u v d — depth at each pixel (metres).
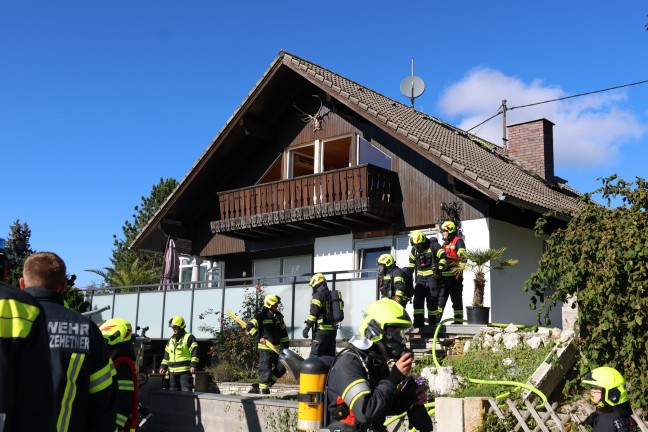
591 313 7.51
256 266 21.25
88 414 3.62
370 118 16.47
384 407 3.84
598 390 5.42
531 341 9.76
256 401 9.75
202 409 10.52
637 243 7.06
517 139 20.61
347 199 16.67
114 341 5.58
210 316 16.52
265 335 11.91
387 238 17.16
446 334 11.85
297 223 17.80
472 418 6.81
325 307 11.51
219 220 19.78
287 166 19.62
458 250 12.44
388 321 4.07
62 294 3.83
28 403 2.86
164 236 22.70
